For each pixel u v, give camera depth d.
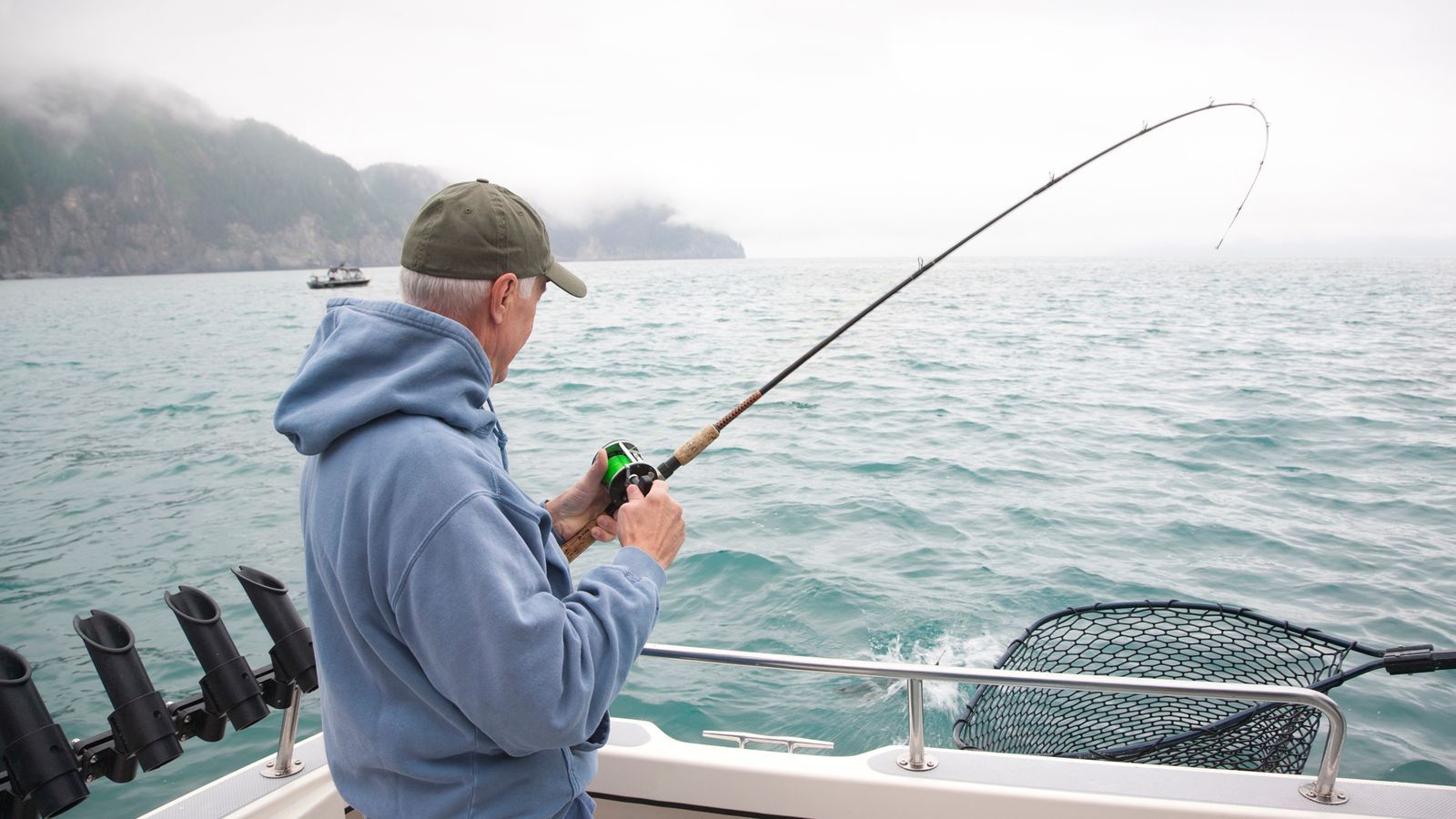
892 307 35.19
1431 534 6.79
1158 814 1.75
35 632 6.18
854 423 11.12
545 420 11.76
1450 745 3.93
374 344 1.02
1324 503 7.62
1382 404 12.61
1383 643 5.03
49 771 1.37
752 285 60.72
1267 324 26.67
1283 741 2.51
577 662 0.97
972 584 5.77
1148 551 6.43
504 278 1.09
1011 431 10.60
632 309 35.03
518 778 1.07
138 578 7.16
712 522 7.06
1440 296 42.81
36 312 51.53
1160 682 1.70
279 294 70.81
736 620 5.32
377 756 1.05
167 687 5.22
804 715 4.26
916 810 1.84
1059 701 3.02
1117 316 29.56
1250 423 11.16
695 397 13.45
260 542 7.93
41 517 9.13
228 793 1.75
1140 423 11.17
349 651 1.08
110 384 19.84
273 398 17.00
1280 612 5.43
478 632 0.92
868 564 6.11
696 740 4.08
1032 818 1.80
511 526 0.98
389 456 0.96
